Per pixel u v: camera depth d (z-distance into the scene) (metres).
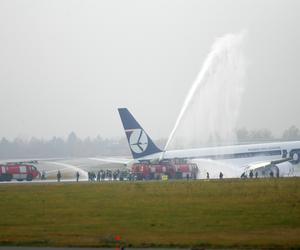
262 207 178.00
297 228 146.88
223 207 180.62
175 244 130.12
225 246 127.31
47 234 146.50
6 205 199.12
